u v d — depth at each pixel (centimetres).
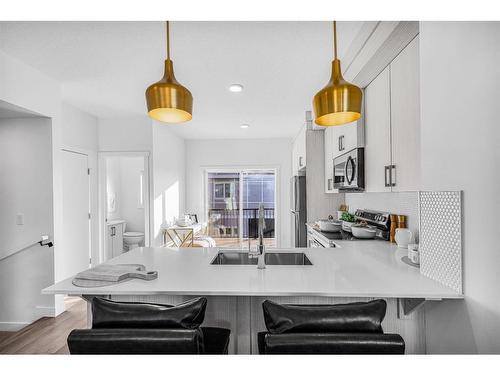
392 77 198
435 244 150
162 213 484
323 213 427
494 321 111
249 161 621
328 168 385
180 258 210
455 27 130
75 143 393
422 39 156
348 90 137
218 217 637
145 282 154
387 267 179
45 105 287
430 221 154
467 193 126
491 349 113
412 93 173
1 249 299
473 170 122
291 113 427
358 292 135
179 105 144
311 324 106
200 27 204
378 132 222
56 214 299
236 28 206
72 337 98
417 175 168
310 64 265
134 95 345
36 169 295
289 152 616
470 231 125
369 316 106
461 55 127
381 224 285
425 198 158
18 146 296
